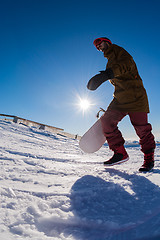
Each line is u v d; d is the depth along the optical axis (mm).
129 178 1645
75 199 1104
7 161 2154
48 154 3328
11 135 5723
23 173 1696
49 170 1932
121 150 2252
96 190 1270
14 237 688
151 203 1033
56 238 719
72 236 741
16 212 895
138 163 2668
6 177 1488
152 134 2125
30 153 3004
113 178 1649
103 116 2154
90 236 738
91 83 1697
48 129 10180
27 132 7363
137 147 6750
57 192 1216
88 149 2455
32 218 856
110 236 717
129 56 1939
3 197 1062
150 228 695
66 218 859
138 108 2041
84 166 2398
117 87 2111
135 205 1028
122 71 1806
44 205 999
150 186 1354
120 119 2145
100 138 2449
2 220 808
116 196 1180
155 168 2162
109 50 2080
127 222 814
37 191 1216
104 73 1737
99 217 879
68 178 1647
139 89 2055
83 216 888
